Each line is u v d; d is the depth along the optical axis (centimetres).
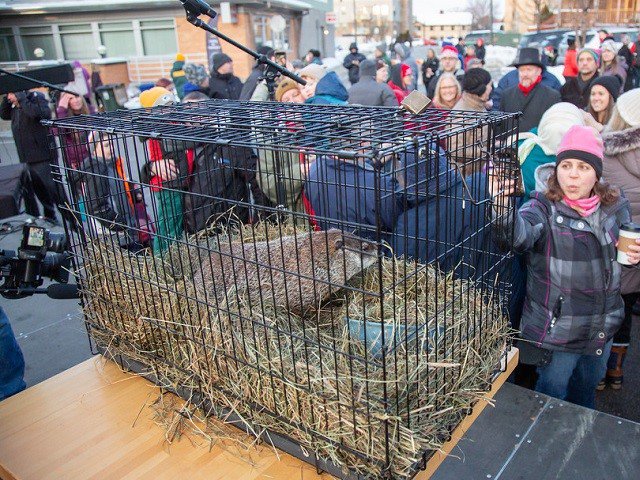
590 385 269
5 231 583
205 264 205
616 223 234
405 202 140
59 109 595
